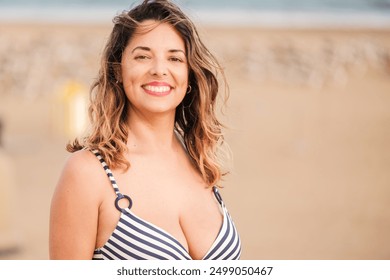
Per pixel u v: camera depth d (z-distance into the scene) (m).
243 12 46.84
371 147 18.61
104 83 3.75
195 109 4.01
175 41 3.72
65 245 3.51
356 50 29.94
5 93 23.66
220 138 4.48
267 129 19.75
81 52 27.91
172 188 3.73
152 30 3.68
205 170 3.98
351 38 33.41
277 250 11.00
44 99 23.30
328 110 22.52
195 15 4.04
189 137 4.03
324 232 12.09
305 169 16.33
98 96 3.75
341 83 26.05
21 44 29.22
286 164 16.67
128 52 3.71
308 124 20.67
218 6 50.19
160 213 3.62
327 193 14.57
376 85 26.17
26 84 24.23
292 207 13.49
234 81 25.08
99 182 3.54
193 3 50.25
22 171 15.53
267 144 18.31
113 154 3.61
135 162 3.71
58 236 3.52
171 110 3.85
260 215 12.89
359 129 20.45
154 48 3.68
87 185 3.51
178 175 3.83
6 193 10.50
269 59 27.72
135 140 3.80
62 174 3.58
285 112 21.75
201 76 3.87
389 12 49.38
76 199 3.50
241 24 38.25
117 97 3.76
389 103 23.83
